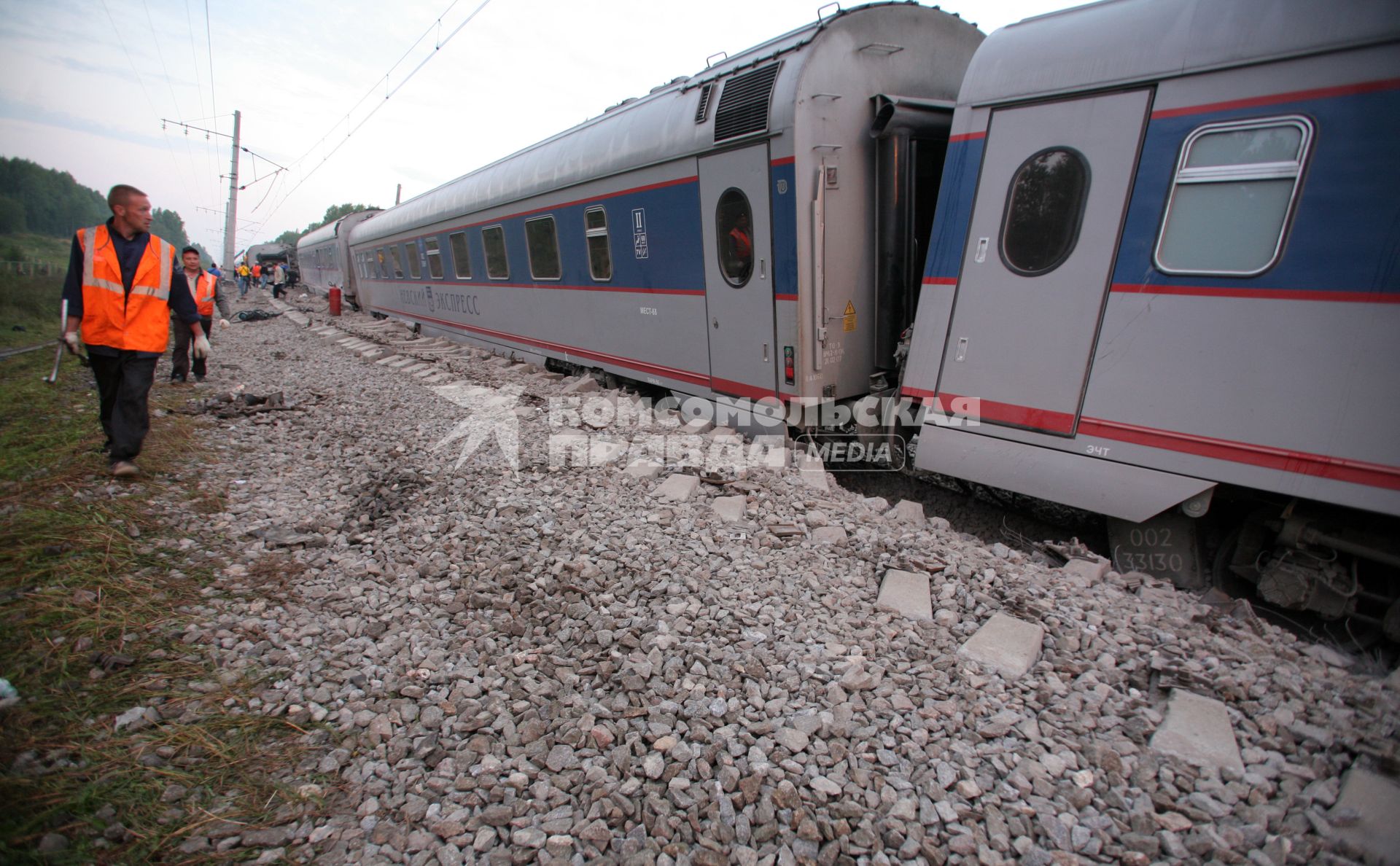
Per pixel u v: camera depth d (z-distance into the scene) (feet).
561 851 7.05
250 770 8.23
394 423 25.29
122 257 15.51
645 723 8.83
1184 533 12.96
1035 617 10.68
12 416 22.91
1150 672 9.39
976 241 14.19
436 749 8.55
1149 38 11.51
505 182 32.94
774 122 17.26
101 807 7.40
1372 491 9.80
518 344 36.47
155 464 18.45
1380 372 9.58
